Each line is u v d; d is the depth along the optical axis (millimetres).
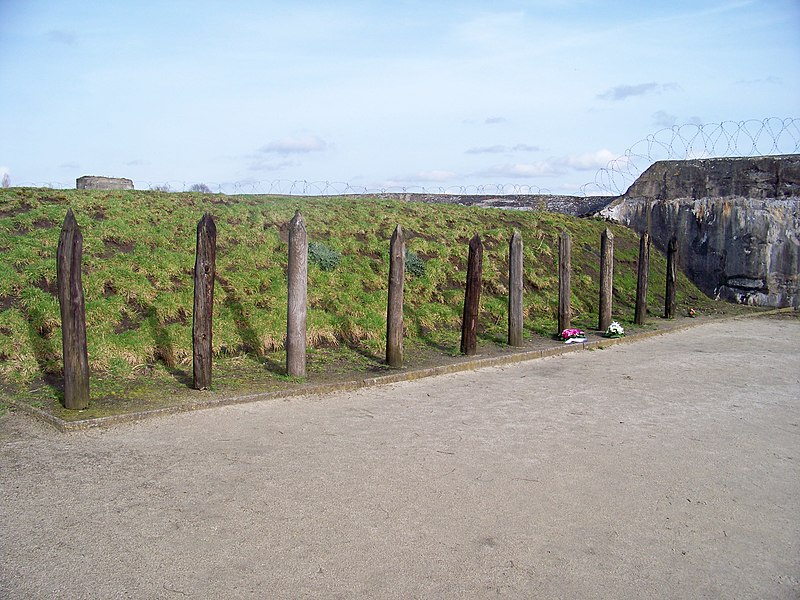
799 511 6051
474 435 7910
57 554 4859
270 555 4934
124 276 11727
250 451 7082
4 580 4504
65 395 8109
